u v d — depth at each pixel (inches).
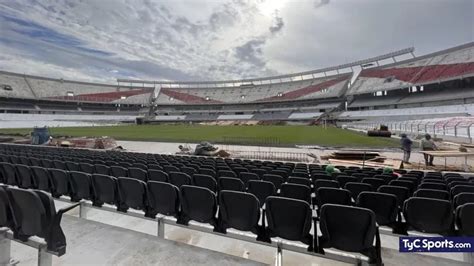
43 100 2114.9
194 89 2967.5
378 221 137.0
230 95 2704.2
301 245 106.7
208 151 572.7
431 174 293.6
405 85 1582.2
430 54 1663.4
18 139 874.8
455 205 146.8
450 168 413.1
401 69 1779.0
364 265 96.9
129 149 699.4
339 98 2121.1
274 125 1845.5
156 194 140.5
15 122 1685.5
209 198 125.7
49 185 191.0
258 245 136.6
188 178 192.9
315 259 122.3
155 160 351.3
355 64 2260.1
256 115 2317.9
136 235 120.0
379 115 1620.3
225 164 329.4
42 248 92.0
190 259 100.9
